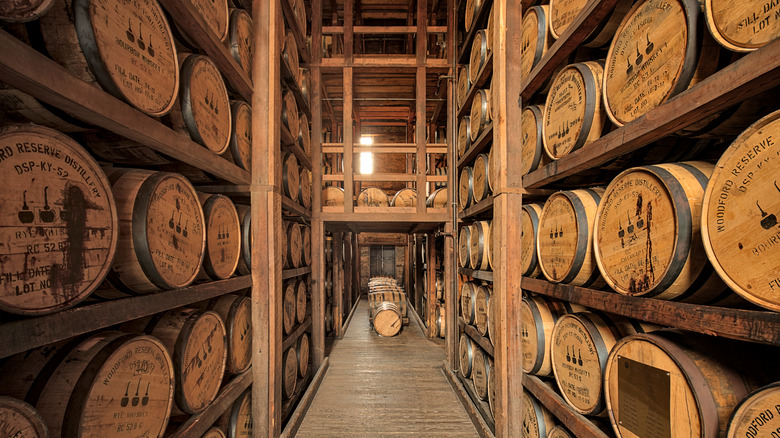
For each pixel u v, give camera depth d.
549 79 2.43
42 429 0.90
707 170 1.18
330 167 8.51
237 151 2.33
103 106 1.12
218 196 2.07
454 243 4.55
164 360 1.43
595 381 1.60
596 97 1.71
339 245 7.00
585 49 2.16
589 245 1.68
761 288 0.86
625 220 1.38
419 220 5.05
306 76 4.62
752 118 1.18
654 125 1.25
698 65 1.12
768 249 0.85
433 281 6.89
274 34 2.64
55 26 1.09
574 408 1.78
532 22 2.49
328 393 4.14
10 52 0.82
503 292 2.50
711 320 1.01
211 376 1.86
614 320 1.69
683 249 1.10
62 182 0.98
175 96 1.55
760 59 0.88
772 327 0.84
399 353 5.76
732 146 0.93
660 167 1.22
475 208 3.66
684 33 1.15
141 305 1.33
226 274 2.16
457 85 4.73
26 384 1.04
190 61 1.74
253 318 2.48
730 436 0.91
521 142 2.57
